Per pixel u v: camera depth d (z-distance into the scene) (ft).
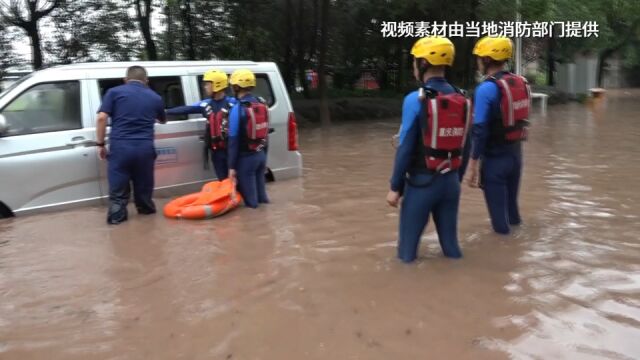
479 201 22.59
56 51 49.90
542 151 37.01
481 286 13.87
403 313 12.50
